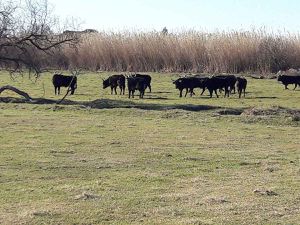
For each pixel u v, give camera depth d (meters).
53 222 8.77
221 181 11.73
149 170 12.90
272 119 22.30
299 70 45.72
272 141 17.53
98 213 9.25
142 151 15.42
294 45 49.25
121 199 10.16
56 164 13.43
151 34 52.56
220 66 48.84
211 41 49.72
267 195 10.45
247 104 29.80
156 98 33.31
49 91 37.34
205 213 9.29
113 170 12.88
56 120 22.23
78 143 16.64
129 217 9.06
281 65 48.75
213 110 25.95
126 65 51.62
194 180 11.79
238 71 48.88
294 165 13.48
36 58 38.31
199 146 16.44
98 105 27.67
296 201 10.03
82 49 52.66
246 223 8.75
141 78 33.84
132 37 52.38
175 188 11.08
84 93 36.38
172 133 19.05
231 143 17.06
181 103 29.72
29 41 33.03
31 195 10.42
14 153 14.84
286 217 9.07
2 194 10.49
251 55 48.78
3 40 30.83
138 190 10.88
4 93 34.59
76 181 11.67
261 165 13.52
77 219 8.92
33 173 12.41
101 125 20.88
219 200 10.05
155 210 9.45
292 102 31.08
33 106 26.66
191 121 22.39
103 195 10.44
